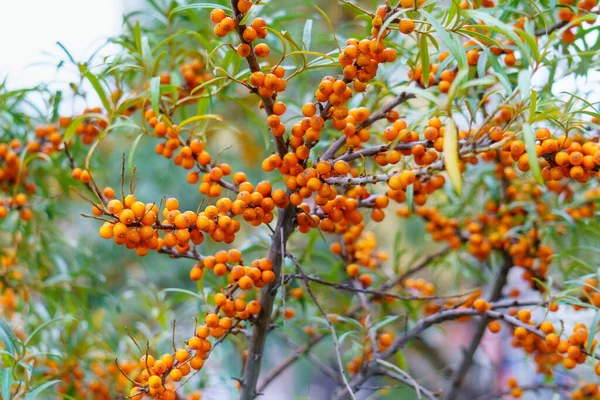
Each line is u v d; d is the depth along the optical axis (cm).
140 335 108
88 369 101
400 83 90
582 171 72
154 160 147
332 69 116
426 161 76
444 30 70
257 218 76
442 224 102
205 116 82
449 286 142
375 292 83
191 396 96
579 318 107
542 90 86
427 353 136
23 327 103
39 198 106
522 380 129
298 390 158
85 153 103
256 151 149
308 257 101
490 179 102
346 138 80
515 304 87
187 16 100
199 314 98
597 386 94
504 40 86
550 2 82
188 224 73
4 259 104
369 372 89
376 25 73
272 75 74
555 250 109
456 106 85
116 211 72
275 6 106
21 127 105
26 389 83
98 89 85
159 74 96
